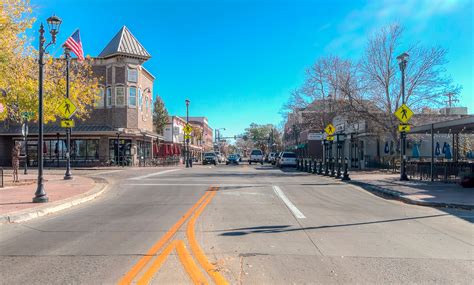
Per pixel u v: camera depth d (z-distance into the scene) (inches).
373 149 1582.2
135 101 1638.8
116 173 1123.9
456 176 868.6
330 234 334.3
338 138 989.2
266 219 402.3
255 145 4958.2
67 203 494.9
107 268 236.4
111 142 1610.5
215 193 637.3
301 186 765.3
